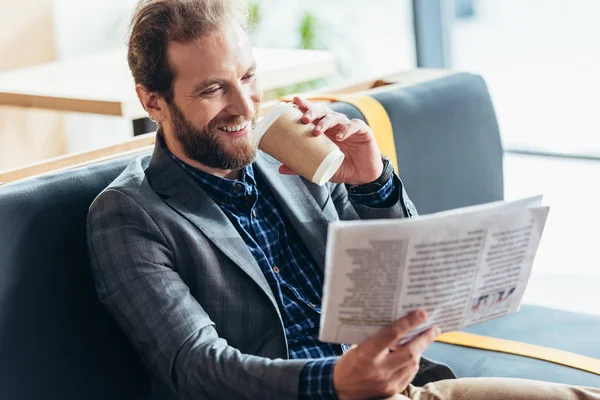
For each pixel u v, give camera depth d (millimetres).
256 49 3238
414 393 1566
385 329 1207
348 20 4594
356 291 1168
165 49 1506
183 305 1442
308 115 1459
